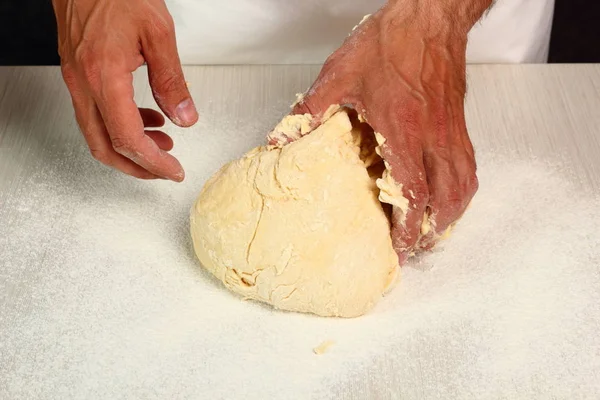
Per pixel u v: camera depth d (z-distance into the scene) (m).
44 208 0.94
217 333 0.84
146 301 0.86
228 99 1.06
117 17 0.79
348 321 0.85
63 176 0.97
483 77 1.09
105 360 0.82
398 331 0.84
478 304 0.86
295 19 1.11
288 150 0.84
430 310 0.86
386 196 0.81
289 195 0.83
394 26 0.83
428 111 0.82
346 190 0.83
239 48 1.13
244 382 0.81
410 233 0.83
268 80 1.09
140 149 0.82
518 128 1.03
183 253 0.90
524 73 1.10
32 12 1.54
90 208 0.94
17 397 0.80
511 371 0.82
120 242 0.91
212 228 0.84
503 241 0.92
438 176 0.82
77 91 0.82
